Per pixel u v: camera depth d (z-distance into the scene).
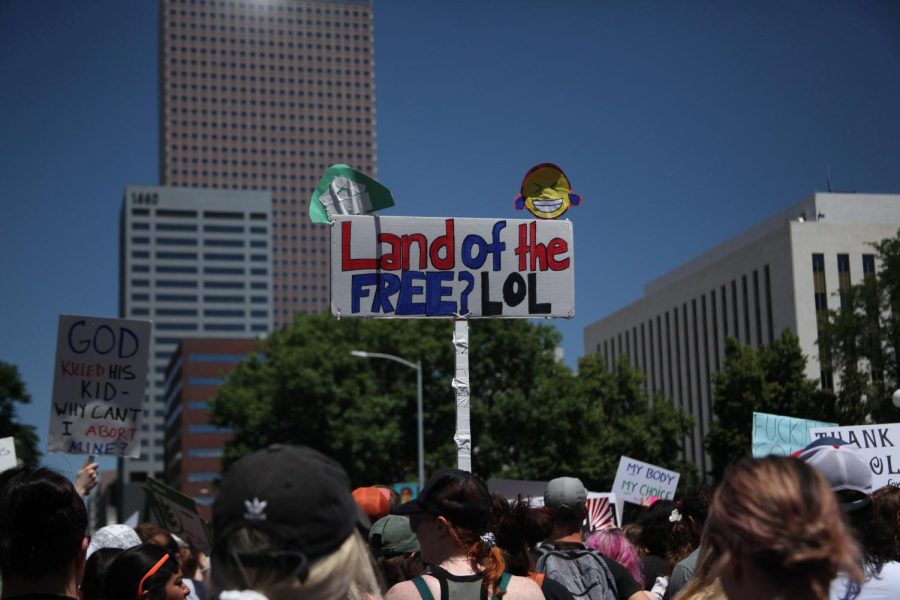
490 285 7.68
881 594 3.46
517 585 4.02
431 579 3.97
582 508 5.56
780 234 69.38
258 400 57.06
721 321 77.81
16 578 3.51
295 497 2.33
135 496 152.62
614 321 99.25
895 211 75.06
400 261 7.63
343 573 2.38
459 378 7.48
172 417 176.75
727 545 2.26
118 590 4.66
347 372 54.69
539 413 50.50
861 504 3.57
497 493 5.36
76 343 8.41
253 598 2.21
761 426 9.49
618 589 5.41
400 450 54.25
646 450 51.75
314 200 7.68
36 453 53.47
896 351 38.16
